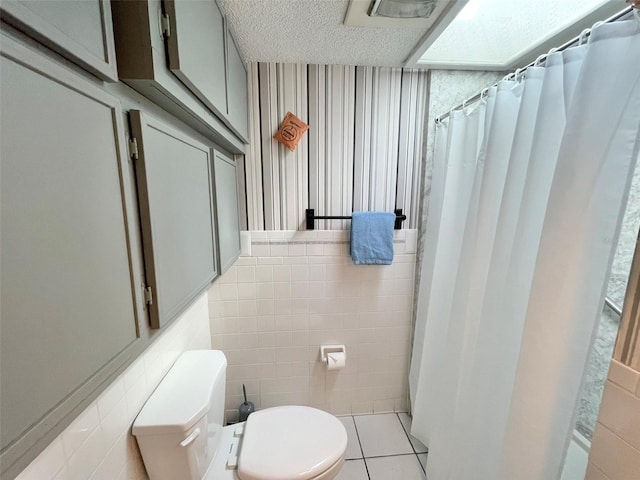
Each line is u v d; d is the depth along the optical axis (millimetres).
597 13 1013
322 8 1018
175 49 600
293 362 1730
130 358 554
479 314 1115
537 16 1078
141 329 589
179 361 1166
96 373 456
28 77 336
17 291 325
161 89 585
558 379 788
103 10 467
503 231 973
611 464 652
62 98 389
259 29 1144
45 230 363
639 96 643
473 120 1215
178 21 604
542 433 819
